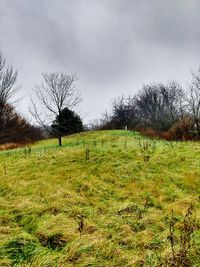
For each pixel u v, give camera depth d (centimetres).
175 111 4738
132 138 2366
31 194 927
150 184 1016
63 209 780
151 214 754
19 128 3569
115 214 759
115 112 4912
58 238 623
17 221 727
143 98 6178
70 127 3903
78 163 1313
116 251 566
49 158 1448
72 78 2022
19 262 536
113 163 1267
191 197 884
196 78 2702
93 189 968
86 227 662
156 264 523
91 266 525
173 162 1252
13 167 1329
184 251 530
